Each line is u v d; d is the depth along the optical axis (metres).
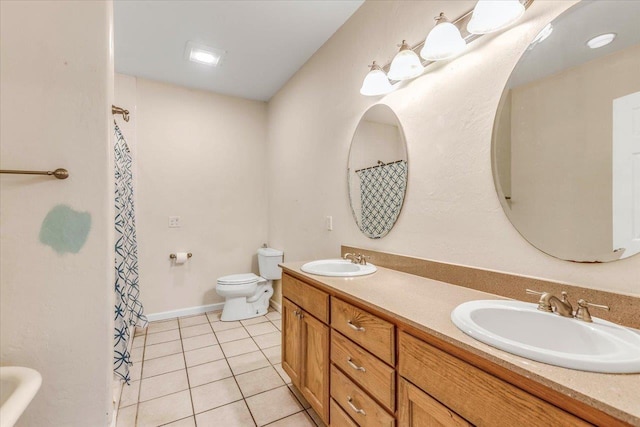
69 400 1.11
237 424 1.50
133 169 2.82
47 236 1.08
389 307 0.99
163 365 2.07
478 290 1.20
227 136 3.32
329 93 2.28
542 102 1.02
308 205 2.60
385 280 1.39
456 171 1.32
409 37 1.57
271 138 3.41
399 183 1.64
